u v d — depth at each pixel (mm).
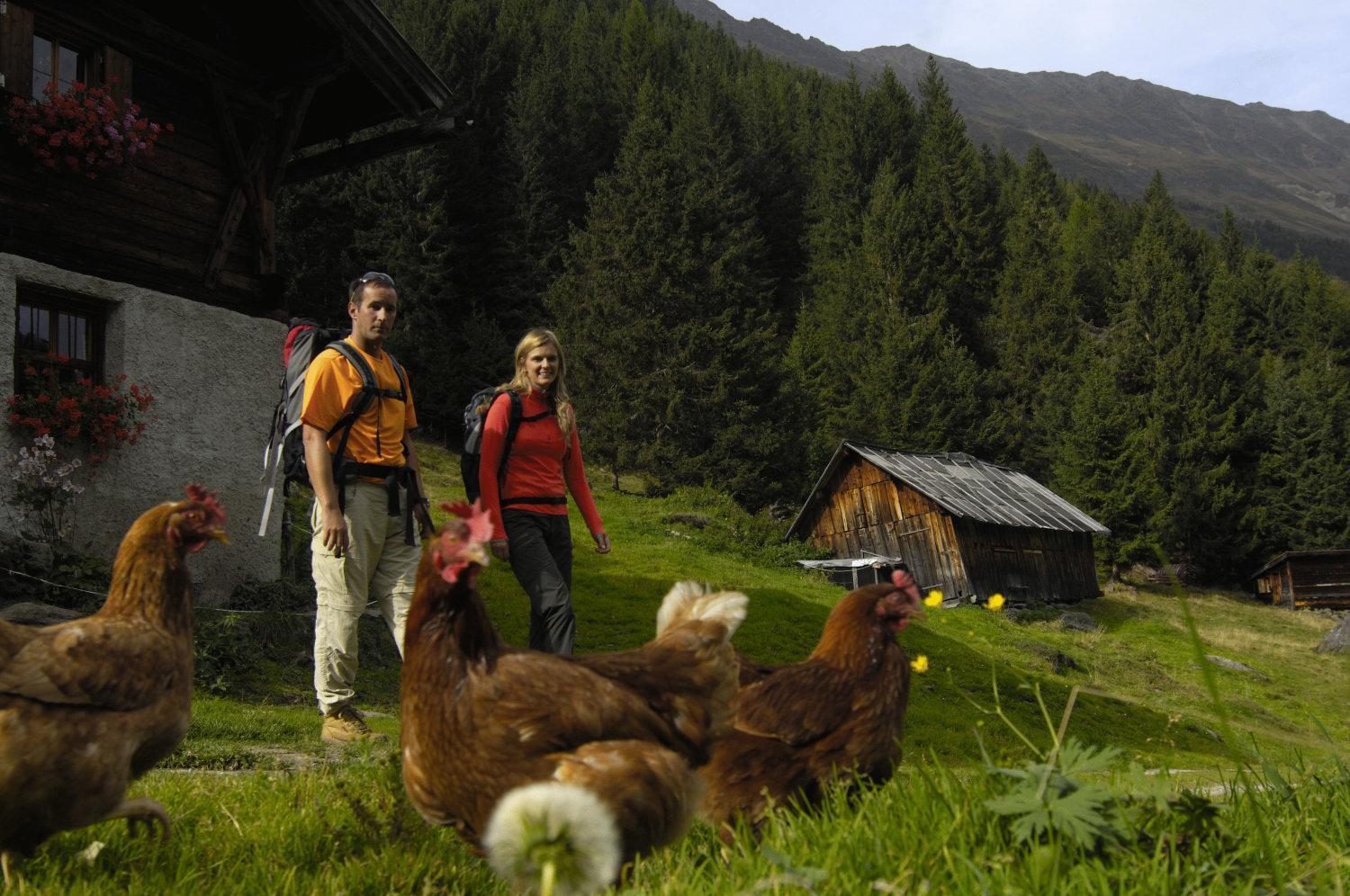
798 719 3574
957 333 71562
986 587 37469
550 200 70375
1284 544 59344
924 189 81188
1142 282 66500
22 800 2895
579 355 49125
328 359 5824
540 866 1423
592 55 92875
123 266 12508
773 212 84750
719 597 3172
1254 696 22891
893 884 2188
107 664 3051
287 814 3594
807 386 58750
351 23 13555
